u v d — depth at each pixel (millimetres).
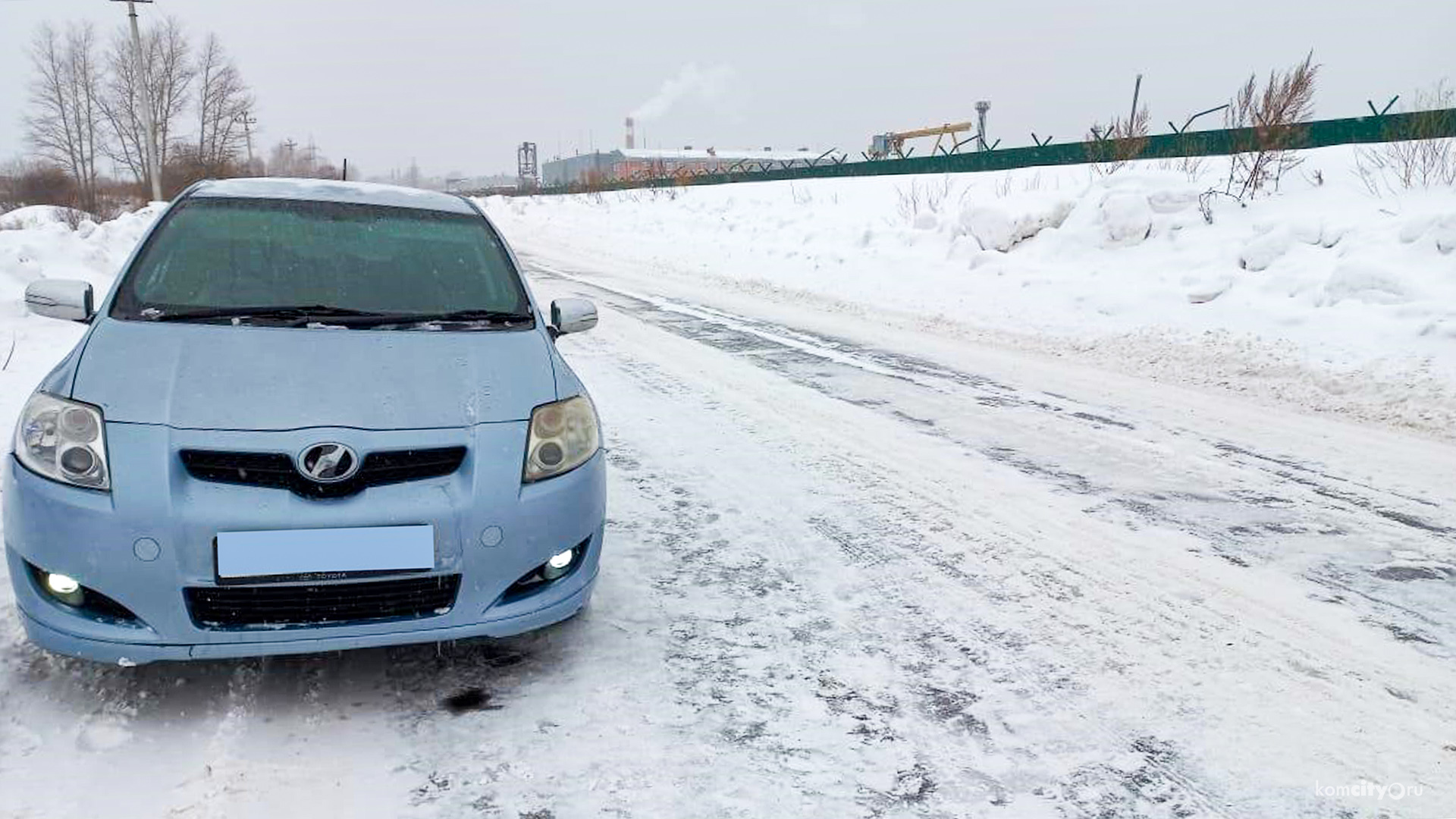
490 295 3273
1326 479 4566
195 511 2162
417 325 2932
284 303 2945
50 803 1962
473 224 3719
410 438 2365
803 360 7523
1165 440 5258
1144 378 6891
